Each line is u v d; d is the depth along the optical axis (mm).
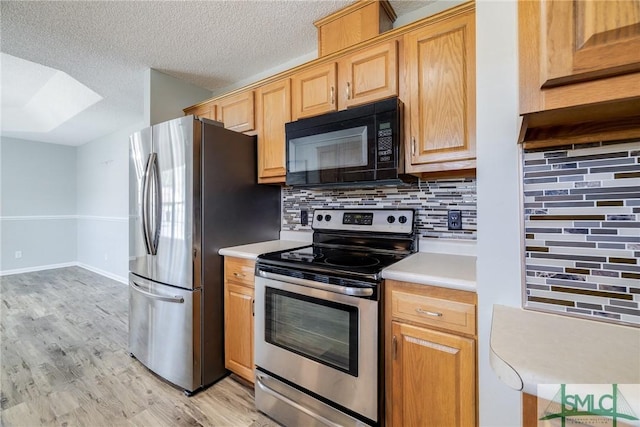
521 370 512
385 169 1459
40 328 2775
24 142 5039
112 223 4621
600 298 772
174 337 1868
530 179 841
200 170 1843
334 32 1837
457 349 1121
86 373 2039
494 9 846
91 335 2639
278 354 1573
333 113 1625
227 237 2010
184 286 1827
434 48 1406
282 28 1958
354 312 1302
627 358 556
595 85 545
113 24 1888
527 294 849
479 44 871
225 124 2330
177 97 2684
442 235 1716
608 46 520
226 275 1934
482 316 897
